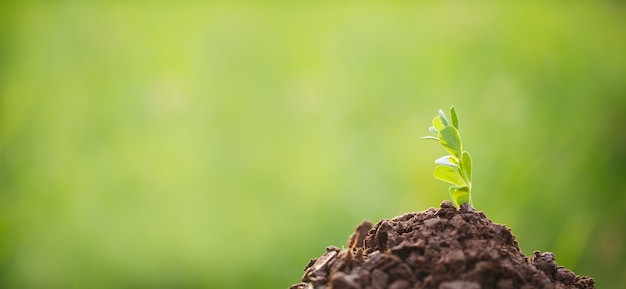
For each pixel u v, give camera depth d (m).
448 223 1.05
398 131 2.55
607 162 2.32
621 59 2.53
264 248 2.41
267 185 2.53
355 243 1.08
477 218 1.06
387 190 2.44
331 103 2.64
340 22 2.79
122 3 2.84
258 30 2.78
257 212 2.47
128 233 2.50
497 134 2.43
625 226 2.16
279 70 2.73
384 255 1.02
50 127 2.65
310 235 2.40
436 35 2.70
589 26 2.64
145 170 2.57
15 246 2.45
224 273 2.40
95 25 2.82
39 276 2.45
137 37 2.81
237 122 2.65
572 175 2.29
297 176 2.53
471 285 1.00
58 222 2.52
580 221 2.16
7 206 2.49
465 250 1.03
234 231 2.45
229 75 2.72
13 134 2.60
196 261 2.43
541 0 2.71
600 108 2.43
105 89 2.73
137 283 2.45
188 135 2.63
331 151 2.55
